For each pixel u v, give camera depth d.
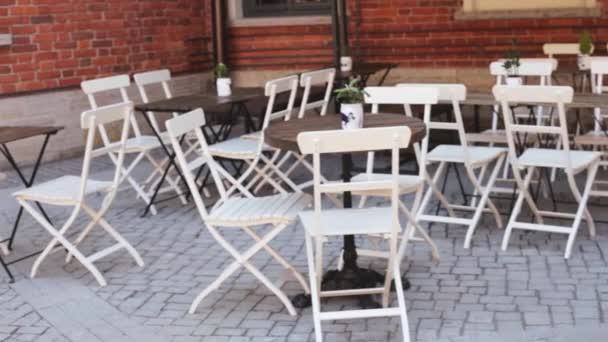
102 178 7.41
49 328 4.13
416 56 9.07
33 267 4.89
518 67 5.91
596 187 6.30
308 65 9.65
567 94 4.62
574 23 8.30
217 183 4.55
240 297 4.39
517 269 4.60
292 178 7.11
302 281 4.23
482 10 8.68
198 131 4.53
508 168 6.85
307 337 3.85
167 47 9.49
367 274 4.35
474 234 5.26
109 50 8.80
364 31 9.24
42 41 8.10
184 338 3.92
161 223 5.89
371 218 3.88
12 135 4.95
